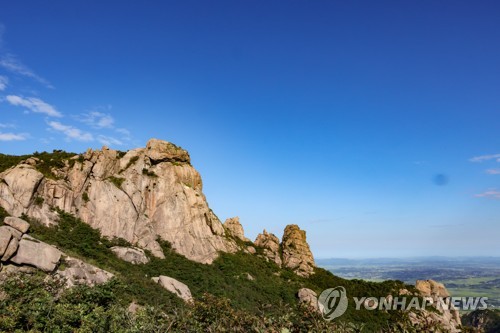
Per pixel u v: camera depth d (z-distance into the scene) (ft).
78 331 132.98
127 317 158.61
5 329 126.62
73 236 240.53
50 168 276.41
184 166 333.83
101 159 293.84
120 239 266.36
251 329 130.11
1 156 286.87
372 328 251.39
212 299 181.57
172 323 157.69
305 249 381.40
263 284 290.97
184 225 302.04
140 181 303.27
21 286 151.33
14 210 231.50
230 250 323.37
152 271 251.19
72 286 171.42
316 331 99.55
